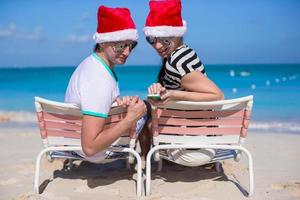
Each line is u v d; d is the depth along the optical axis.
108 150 3.80
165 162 4.96
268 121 10.65
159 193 3.92
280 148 6.62
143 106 3.53
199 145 3.79
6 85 27.47
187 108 3.78
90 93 3.43
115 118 3.76
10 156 5.95
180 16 3.89
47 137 3.91
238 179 4.46
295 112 12.33
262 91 20.59
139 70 47.19
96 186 4.12
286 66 59.31
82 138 3.47
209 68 54.50
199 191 3.98
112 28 3.52
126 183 4.21
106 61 3.64
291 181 4.44
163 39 3.84
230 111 3.81
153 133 3.87
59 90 23.02
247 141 7.38
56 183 4.21
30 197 3.72
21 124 10.27
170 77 3.94
